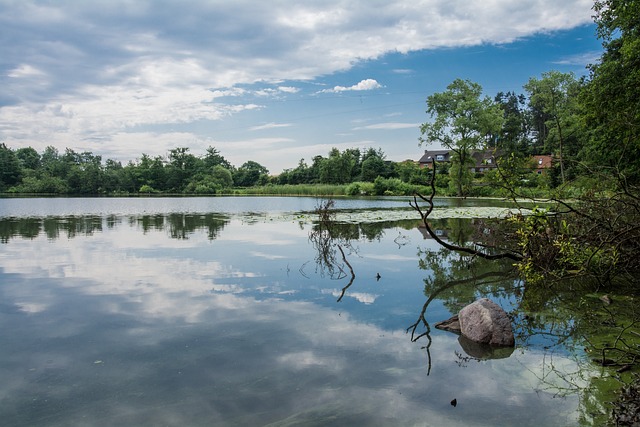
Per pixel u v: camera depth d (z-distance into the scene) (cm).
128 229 1662
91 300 684
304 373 430
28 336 530
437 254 1116
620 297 714
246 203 3828
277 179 8625
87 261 1000
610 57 2141
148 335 532
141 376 423
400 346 503
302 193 6469
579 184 1032
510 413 360
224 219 2114
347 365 450
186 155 8712
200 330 550
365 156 8238
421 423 343
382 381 415
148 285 778
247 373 430
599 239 814
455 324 567
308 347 496
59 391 395
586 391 398
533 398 385
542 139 8500
